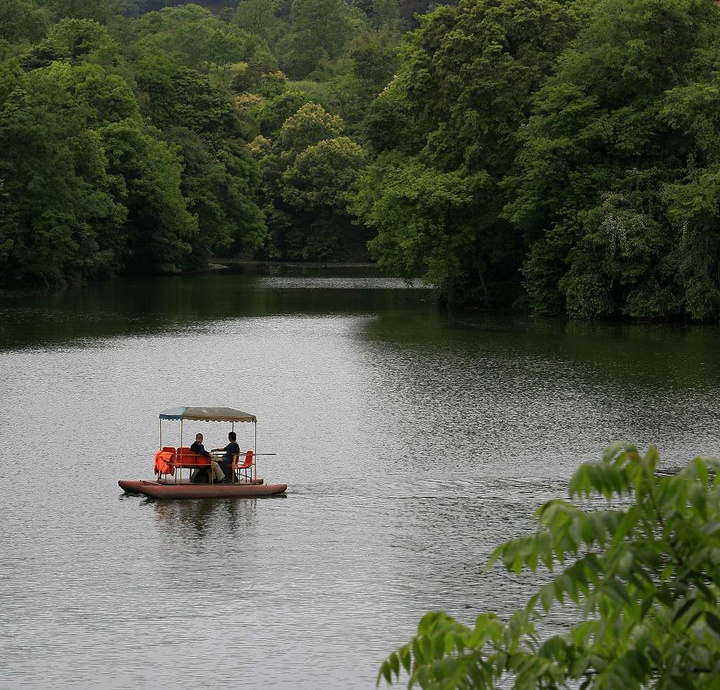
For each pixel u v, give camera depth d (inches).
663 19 3164.4
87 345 2554.1
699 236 2942.9
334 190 6894.7
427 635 310.5
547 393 1902.1
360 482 1299.2
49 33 6806.1
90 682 751.1
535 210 3203.7
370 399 1854.1
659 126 3102.9
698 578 285.7
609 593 278.1
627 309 3120.1
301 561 1008.2
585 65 3189.0
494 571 985.5
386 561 1009.5
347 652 807.1
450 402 1820.9
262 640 827.4
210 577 962.7
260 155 7322.8
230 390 1939.0
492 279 3722.9
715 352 2428.6
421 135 3668.8
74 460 1396.4
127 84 5580.7
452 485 1286.9
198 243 5900.6
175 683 752.3
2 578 954.7
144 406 1776.6
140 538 1072.8
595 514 282.2
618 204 3080.7
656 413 1716.3
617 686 276.8
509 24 3412.9
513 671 307.1
